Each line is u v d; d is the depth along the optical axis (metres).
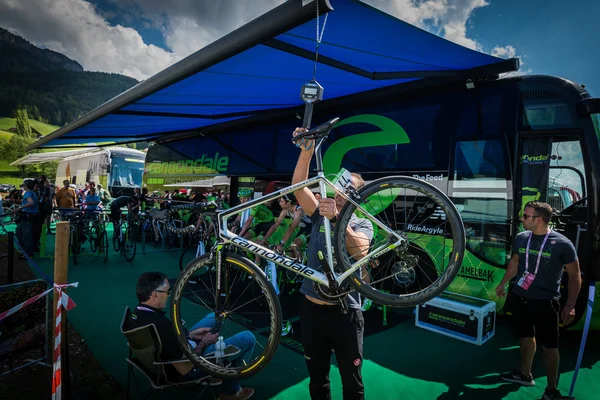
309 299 2.12
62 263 2.33
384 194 5.26
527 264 3.01
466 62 4.06
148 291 2.53
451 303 4.21
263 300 5.25
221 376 2.07
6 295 3.16
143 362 2.43
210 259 2.18
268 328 4.33
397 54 3.69
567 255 2.85
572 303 2.86
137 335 2.36
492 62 4.07
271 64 3.72
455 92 4.82
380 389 3.09
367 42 3.29
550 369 2.90
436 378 3.28
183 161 10.41
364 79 4.68
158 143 11.99
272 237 6.11
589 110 3.87
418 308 4.54
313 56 3.54
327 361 2.11
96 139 9.34
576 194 4.82
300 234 6.11
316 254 2.14
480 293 4.50
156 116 6.34
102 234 8.32
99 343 3.86
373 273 4.41
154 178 11.87
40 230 8.82
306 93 2.10
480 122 4.59
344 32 3.01
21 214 8.04
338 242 1.92
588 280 3.84
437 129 4.92
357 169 5.65
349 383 1.97
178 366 2.46
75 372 3.25
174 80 3.39
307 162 2.15
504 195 4.34
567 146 4.21
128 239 8.65
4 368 3.26
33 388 2.99
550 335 2.88
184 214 9.47
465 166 4.63
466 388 3.11
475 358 3.68
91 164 17.73
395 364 3.54
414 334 4.30
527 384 3.15
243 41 2.45
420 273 4.89
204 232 6.45
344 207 1.96
